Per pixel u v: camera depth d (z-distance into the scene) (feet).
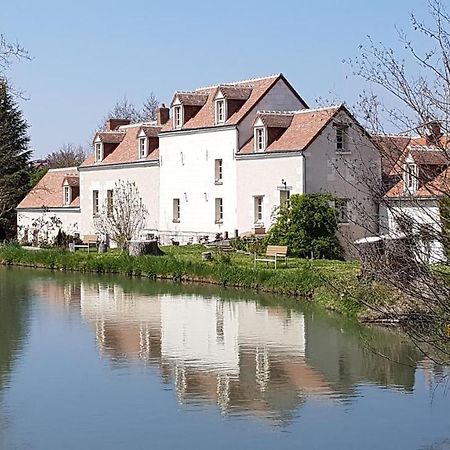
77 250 182.29
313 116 155.94
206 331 84.79
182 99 182.09
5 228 236.63
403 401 57.00
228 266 128.36
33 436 49.62
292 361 69.67
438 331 38.68
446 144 36.32
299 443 47.98
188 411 54.54
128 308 103.09
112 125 225.15
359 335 81.10
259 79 175.63
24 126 246.68
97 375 65.10
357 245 44.91
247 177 162.71
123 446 47.67
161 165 187.32
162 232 187.11
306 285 109.50
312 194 146.41
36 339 81.20
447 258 37.40
